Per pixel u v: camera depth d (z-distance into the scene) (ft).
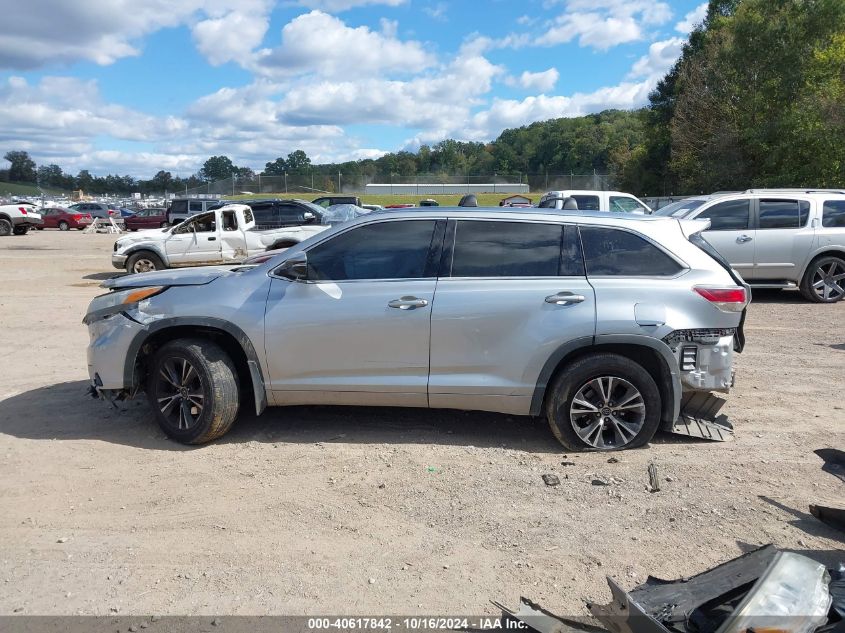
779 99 96.32
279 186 185.37
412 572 11.30
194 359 16.22
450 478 14.82
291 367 16.42
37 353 26.84
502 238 16.52
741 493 14.16
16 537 12.35
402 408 19.51
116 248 52.47
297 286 16.47
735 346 17.03
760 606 8.13
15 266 62.54
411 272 16.43
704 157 114.52
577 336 15.75
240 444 16.79
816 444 17.01
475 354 16.07
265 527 12.73
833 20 90.79
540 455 16.15
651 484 14.43
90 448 16.51
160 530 12.63
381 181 185.16
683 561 11.60
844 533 12.53
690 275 16.21
